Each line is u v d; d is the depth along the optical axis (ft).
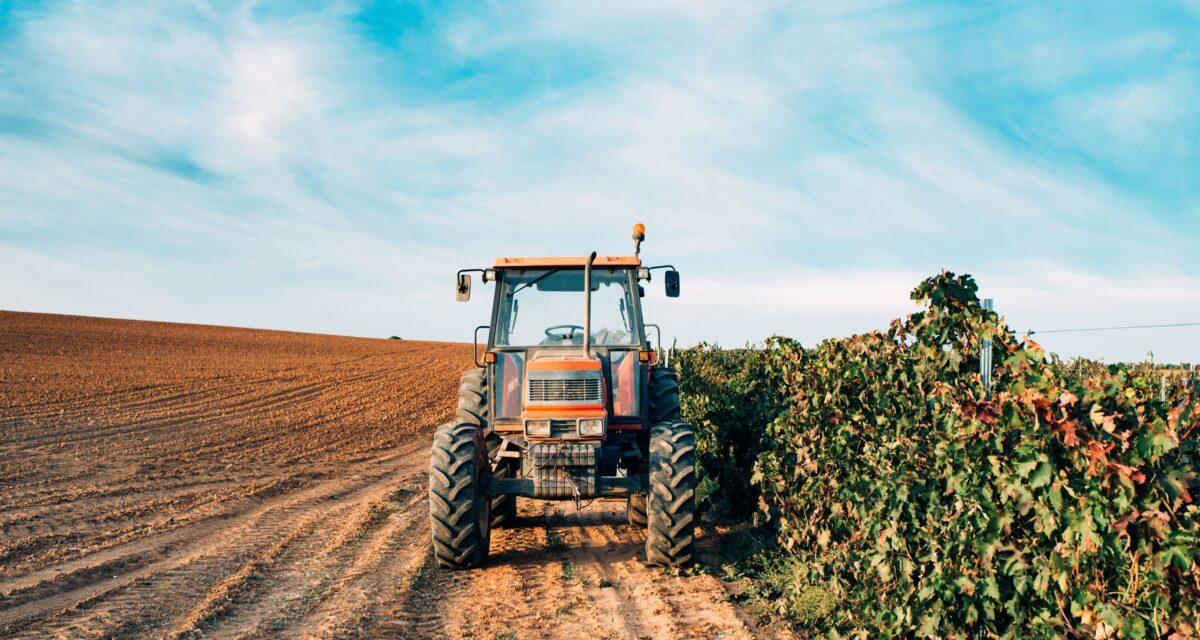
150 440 49.96
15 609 17.81
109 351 116.57
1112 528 9.35
